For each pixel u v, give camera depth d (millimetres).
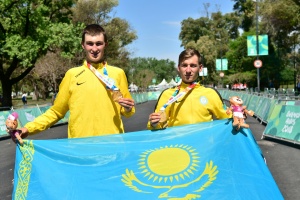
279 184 5984
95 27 3615
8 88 27531
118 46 57500
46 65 39875
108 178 3143
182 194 3012
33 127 3529
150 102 42219
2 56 26000
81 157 3287
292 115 10000
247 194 3035
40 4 25781
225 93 37906
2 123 14438
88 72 3611
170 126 3883
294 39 44469
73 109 3615
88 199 3014
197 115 3777
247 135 3428
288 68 54031
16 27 25781
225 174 3176
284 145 9562
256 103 17203
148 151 3346
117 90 3465
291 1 38688
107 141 3438
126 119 18000
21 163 3277
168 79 159000
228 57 57062
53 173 3186
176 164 3232
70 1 28406
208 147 3369
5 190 6285
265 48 27609
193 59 3736
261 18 43594
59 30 24828
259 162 3291
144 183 3094
